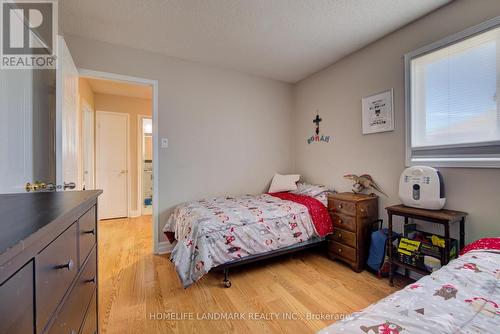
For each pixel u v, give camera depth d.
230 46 2.57
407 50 2.17
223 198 2.97
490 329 0.60
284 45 2.54
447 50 1.89
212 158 3.10
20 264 0.49
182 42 2.48
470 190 1.76
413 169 1.99
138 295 1.86
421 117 2.10
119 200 4.41
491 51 1.67
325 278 2.15
